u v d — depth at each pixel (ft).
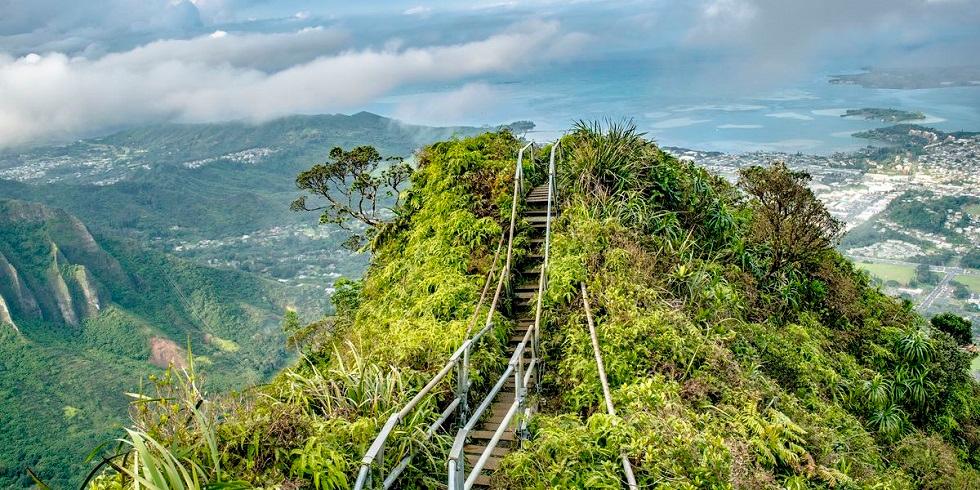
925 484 33.73
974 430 46.93
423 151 52.13
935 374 47.11
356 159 63.26
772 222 50.70
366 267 46.21
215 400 16.30
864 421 38.60
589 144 46.52
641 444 17.49
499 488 16.75
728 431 21.93
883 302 62.69
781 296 48.14
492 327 26.45
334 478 14.90
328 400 18.44
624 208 41.01
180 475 13.66
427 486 17.10
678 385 23.22
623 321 26.99
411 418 18.79
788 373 34.55
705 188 49.26
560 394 24.84
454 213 38.91
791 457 21.45
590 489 16.26
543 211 40.37
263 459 15.44
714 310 34.37
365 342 26.89
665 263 36.81
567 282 29.91
